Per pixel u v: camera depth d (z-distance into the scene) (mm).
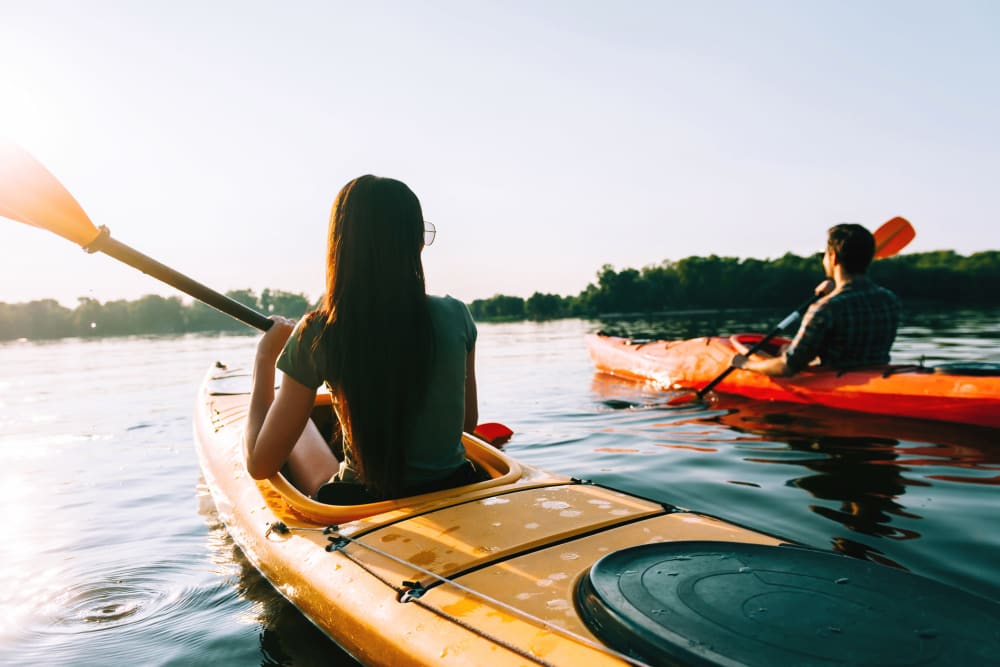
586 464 3408
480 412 5148
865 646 899
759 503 2645
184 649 1769
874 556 2076
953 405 3838
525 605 1187
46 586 2252
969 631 922
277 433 1603
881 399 4195
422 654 1165
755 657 888
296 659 1614
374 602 1334
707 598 1045
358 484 1764
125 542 2678
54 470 3982
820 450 3436
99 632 1902
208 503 3219
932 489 2725
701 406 4941
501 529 1502
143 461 4152
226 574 2279
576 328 20234
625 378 6836
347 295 1538
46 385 8648
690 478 3039
